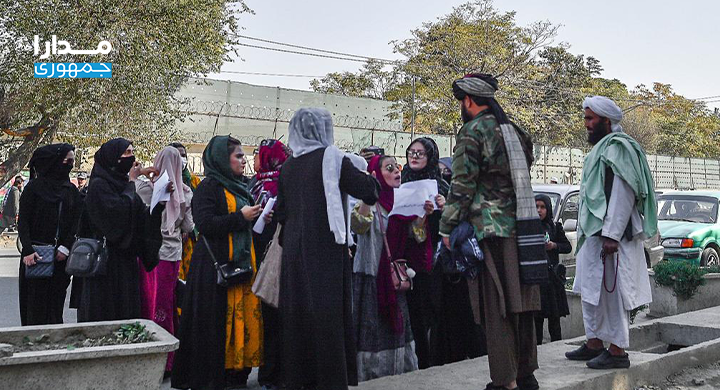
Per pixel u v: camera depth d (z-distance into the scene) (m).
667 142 67.50
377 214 5.04
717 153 71.88
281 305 4.10
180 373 4.72
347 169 4.09
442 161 6.58
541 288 6.30
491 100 4.14
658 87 71.81
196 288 4.73
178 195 5.76
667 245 13.02
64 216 6.10
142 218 5.06
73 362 3.55
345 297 4.07
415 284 5.50
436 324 5.65
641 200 4.80
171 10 18.50
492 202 4.00
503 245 4.00
